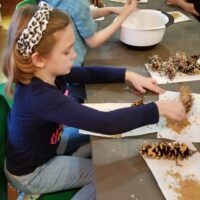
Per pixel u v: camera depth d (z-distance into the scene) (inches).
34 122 34.4
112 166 30.4
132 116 32.6
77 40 50.6
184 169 29.9
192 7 69.7
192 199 26.8
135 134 34.5
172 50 52.5
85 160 40.8
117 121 32.1
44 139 37.2
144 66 48.3
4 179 37.0
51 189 39.3
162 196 27.3
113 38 57.0
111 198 27.1
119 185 28.4
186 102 37.5
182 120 35.2
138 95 41.4
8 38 34.1
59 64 34.0
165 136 34.4
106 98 40.9
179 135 34.5
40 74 34.3
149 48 52.9
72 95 51.6
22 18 33.0
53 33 32.0
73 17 49.2
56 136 39.3
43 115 32.3
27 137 36.0
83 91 50.7
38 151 37.7
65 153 44.3
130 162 30.9
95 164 30.7
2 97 39.2
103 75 44.1
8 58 34.1
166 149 31.1
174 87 43.0
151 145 32.0
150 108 33.4
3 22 132.7
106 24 61.9
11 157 37.8
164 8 69.7
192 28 60.6
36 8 33.7
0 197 33.2
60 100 32.2
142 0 73.4
